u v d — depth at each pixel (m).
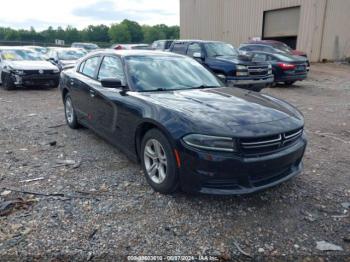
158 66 4.54
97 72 5.03
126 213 3.13
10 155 4.65
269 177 3.17
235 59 9.82
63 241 2.70
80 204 3.28
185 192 3.51
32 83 11.19
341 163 4.48
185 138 3.02
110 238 2.75
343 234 2.86
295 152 3.29
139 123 3.61
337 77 15.91
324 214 3.17
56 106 8.48
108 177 3.93
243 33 26.77
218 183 3.01
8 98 9.71
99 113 4.69
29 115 7.30
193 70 4.77
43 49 19.69
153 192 3.54
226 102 3.62
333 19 22.27
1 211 3.10
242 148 2.94
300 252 2.62
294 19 22.91
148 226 2.93
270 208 3.27
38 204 3.26
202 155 2.93
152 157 3.56
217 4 28.41
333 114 7.71
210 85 4.54
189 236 2.80
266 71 9.90
